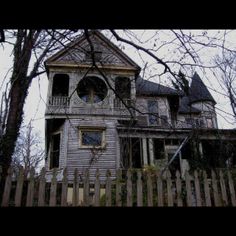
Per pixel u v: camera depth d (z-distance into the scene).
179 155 16.88
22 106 5.44
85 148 16.47
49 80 17.53
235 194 5.88
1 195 4.69
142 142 17.17
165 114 18.53
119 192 5.01
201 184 5.80
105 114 17.27
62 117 16.73
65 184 4.94
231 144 11.36
